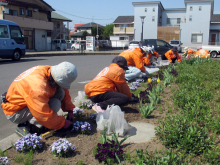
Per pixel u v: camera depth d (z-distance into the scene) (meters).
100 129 3.22
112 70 4.13
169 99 4.80
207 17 38.28
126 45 45.97
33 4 27.81
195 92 4.68
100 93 4.07
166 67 8.72
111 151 2.60
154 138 3.10
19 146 2.73
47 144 2.96
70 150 2.75
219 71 7.27
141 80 6.64
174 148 2.79
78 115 3.83
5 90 6.49
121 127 3.22
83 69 10.89
